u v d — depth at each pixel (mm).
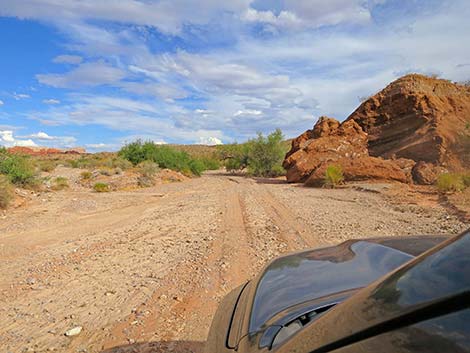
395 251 2459
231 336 2057
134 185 27766
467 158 26188
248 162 51625
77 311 5410
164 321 4984
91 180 28391
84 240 10258
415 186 22922
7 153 23641
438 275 1153
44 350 4332
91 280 6785
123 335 4629
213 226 11680
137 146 44344
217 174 54562
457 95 34000
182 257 8164
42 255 8758
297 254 2828
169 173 37312
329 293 2033
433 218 11570
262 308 2072
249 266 7277
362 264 2342
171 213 14750
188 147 133625
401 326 1057
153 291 6117
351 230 10102
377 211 13633
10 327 4961
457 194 16453
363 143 34500
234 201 18156
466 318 938
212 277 6707
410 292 1151
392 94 34438
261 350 1688
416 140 29906
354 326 1192
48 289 6383
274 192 22812
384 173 25531
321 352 1209
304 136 37969
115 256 8438
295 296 2076
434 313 1013
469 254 1179
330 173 25438
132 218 13859
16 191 19266
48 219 13828
